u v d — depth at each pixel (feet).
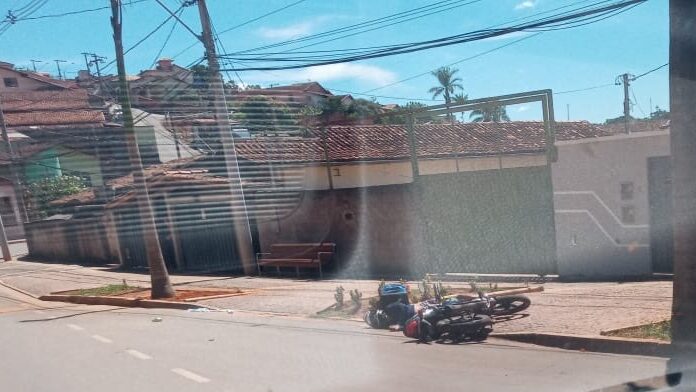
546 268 38.29
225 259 59.26
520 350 22.68
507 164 64.44
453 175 42.24
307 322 32.37
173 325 35.42
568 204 37.11
